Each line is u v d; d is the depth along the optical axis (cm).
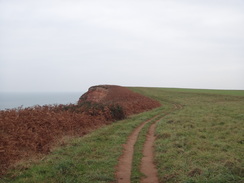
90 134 1562
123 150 1247
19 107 1645
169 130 1642
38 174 873
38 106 1909
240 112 2470
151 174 933
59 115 1714
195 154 1098
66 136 1441
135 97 4125
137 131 1795
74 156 1091
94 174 877
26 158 1063
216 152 1121
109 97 4231
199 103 4081
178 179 837
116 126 1905
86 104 2408
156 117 2559
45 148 1217
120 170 963
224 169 873
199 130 1650
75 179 841
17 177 866
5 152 1052
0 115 1413
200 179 810
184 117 2205
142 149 1284
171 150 1176
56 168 919
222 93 6656
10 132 1262
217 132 1580
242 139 1362
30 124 1427
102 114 2223
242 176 826
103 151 1184
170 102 4653
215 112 2553
